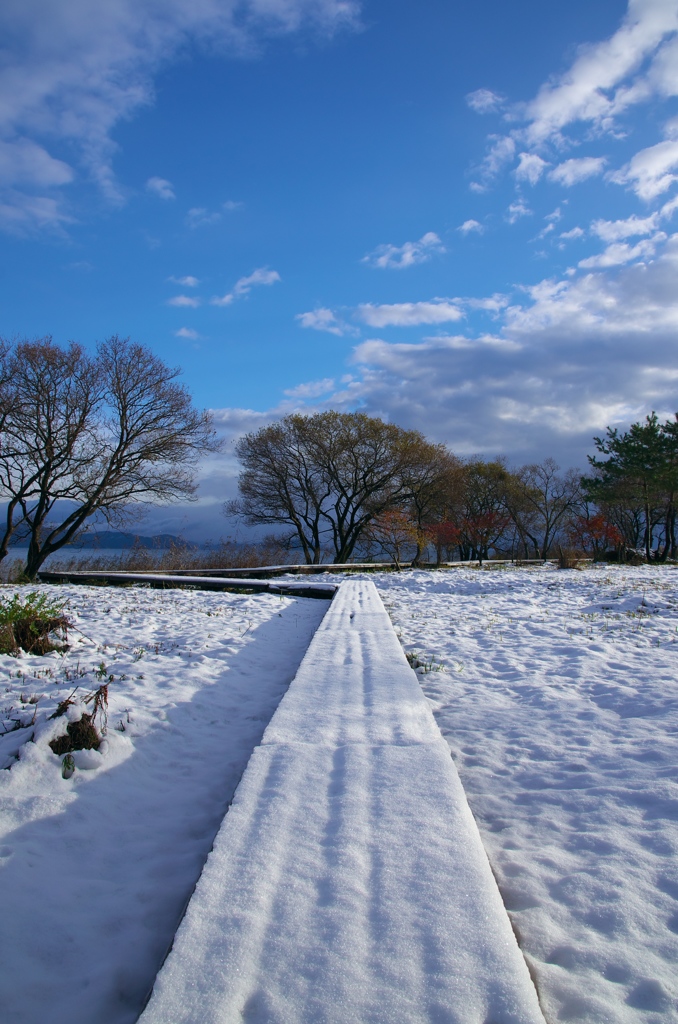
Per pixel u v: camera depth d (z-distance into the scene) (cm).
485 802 368
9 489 2328
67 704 407
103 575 2019
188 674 637
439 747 386
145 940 244
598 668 686
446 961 197
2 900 257
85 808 337
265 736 403
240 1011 180
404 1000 182
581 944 236
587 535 3406
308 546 3969
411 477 3634
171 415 2506
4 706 496
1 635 712
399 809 300
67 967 230
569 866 292
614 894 267
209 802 365
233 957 198
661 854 300
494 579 1967
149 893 273
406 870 247
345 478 3759
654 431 3275
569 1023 196
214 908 223
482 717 523
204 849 310
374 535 3616
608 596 1385
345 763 357
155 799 365
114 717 452
